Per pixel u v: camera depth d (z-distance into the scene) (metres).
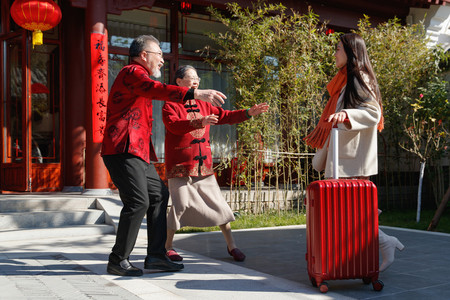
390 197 8.20
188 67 3.51
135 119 2.84
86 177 6.28
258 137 6.20
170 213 3.38
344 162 2.66
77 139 7.28
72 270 2.98
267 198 6.67
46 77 7.31
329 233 2.43
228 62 7.54
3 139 7.23
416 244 4.22
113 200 5.69
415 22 9.06
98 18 6.19
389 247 2.72
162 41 7.87
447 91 7.20
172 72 7.87
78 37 7.33
